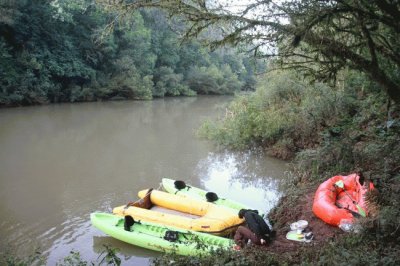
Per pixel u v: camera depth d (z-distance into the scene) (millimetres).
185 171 10992
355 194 6734
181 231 6434
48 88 26156
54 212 7965
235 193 9375
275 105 13523
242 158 12305
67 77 28219
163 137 15625
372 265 3795
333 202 6672
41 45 26125
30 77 24594
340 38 3516
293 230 6293
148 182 9930
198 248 5719
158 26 35281
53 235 6980
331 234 5984
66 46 27609
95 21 28969
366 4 3098
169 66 36844
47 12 25703
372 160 7688
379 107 8633
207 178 10453
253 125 12859
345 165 8156
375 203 5695
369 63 3412
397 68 3869
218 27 3789
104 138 15367
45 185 9586
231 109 15914
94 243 6703
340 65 3623
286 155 11742
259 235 5789
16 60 24156
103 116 21516
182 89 37156
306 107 11922
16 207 8203
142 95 31750
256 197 9109
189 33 3883
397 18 3088
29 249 6484
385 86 3475
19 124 18094
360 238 4742
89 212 7992
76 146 13859
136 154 12805
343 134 9078
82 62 28703
